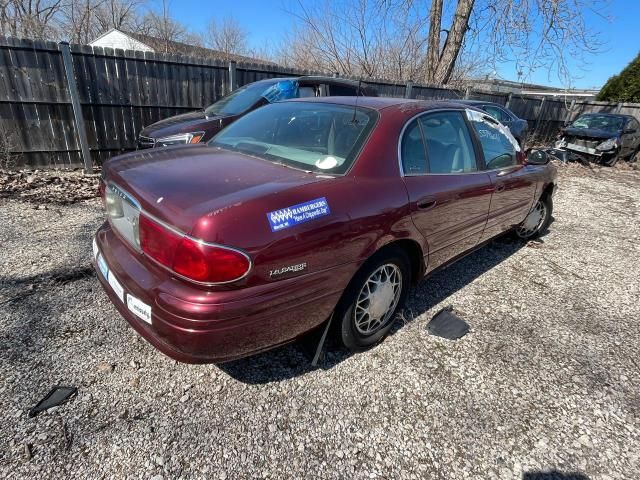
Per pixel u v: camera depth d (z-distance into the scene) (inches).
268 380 86.4
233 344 67.8
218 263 61.6
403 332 106.7
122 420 74.3
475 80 576.1
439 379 90.8
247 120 117.0
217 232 61.2
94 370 85.0
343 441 73.5
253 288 66.1
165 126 211.8
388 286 95.8
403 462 70.4
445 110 113.6
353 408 80.9
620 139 441.7
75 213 172.9
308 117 102.7
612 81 725.3
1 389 78.2
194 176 76.7
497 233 142.5
